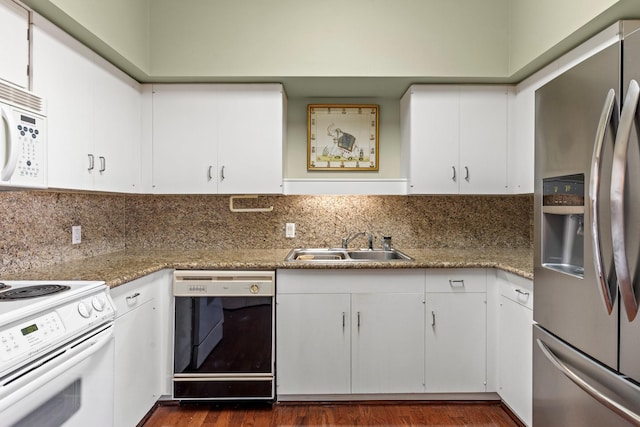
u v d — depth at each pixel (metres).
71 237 2.21
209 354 2.17
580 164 1.24
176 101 2.46
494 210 2.86
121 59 2.07
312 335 2.19
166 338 2.19
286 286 2.19
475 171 2.50
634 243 1.00
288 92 2.71
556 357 1.39
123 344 1.77
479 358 2.20
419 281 2.20
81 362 1.34
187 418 2.08
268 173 2.48
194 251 2.71
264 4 2.34
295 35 2.34
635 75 1.01
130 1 2.11
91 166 1.88
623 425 1.07
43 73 1.56
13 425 1.04
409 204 2.86
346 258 2.60
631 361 1.03
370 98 2.85
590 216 1.14
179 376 2.16
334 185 2.57
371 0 2.35
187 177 2.46
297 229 2.85
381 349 2.20
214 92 2.46
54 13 1.57
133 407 1.87
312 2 2.34
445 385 2.20
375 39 2.34
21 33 1.45
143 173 2.45
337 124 2.85
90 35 1.78
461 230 2.86
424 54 2.35
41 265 1.97
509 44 2.35
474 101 2.49
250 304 2.17
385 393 2.21
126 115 2.25
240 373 2.16
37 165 1.32
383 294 2.20
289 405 2.22
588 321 1.21
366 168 2.85
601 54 1.13
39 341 1.12
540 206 1.49
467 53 2.35
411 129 2.49
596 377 1.17
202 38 2.33
